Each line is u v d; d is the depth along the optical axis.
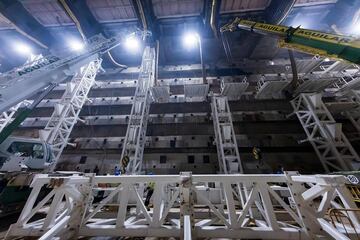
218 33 17.14
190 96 16.56
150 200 7.44
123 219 3.81
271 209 3.72
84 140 15.79
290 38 7.77
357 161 11.28
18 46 18.12
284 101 16.36
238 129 15.42
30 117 16.98
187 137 15.35
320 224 3.45
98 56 9.77
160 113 16.64
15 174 6.66
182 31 17.92
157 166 14.24
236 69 19.25
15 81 5.08
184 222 3.30
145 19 14.90
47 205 8.55
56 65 6.55
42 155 8.66
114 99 18.08
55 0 14.45
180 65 20.41
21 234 3.53
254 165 13.95
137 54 19.95
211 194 7.30
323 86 14.64
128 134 12.03
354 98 15.59
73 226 3.69
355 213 3.40
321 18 16.72
